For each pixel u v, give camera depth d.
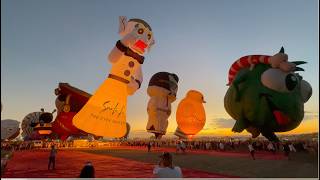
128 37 20.11
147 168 13.95
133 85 21.28
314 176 10.76
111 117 21.05
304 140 20.94
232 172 12.81
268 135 22.48
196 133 29.97
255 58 22.38
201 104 30.14
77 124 20.92
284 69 21.19
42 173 12.12
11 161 16.66
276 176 11.30
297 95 21.98
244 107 22.11
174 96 29.91
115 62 20.48
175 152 24.73
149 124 29.41
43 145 35.53
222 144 27.64
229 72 24.08
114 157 19.86
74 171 12.86
